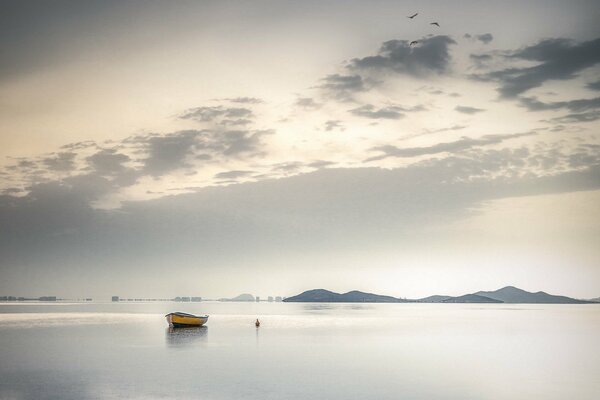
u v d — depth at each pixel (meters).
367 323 117.19
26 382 39.56
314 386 37.66
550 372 43.44
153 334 83.31
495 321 126.38
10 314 170.62
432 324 112.44
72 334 83.50
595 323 115.81
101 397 34.44
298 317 155.00
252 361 50.53
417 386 37.62
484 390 36.22
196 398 34.00
